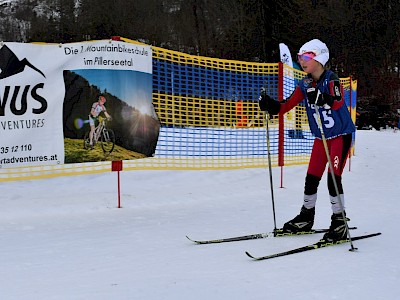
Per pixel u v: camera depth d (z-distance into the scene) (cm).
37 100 467
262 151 745
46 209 497
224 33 2720
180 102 631
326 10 3081
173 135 623
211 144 726
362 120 2558
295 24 2416
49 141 475
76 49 486
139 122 538
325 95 341
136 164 572
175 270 275
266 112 384
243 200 560
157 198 572
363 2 3134
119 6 2598
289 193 610
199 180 728
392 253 316
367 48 3066
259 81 732
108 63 508
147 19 2639
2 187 650
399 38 3112
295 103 381
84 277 262
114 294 232
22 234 383
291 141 762
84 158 496
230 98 705
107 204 529
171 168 584
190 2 2720
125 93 522
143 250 325
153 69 586
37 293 236
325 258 302
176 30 2709
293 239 358
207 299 226
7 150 453
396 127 2508
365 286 246
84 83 492
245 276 262
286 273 269
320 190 624
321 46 356
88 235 377
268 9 2297
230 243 346
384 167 896
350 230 386
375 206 496
